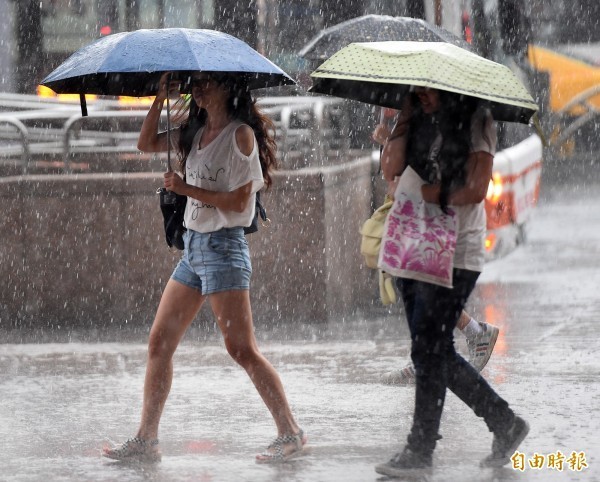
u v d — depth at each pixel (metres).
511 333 24.06
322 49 21.14
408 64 13.82
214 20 31.78
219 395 18.94
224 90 14.56
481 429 16.48
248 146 14.42
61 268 26.06
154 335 14.91
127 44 14.40
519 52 36.25
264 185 15.46
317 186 25.81
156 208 25.97
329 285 26.28
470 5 33.84
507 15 35.66
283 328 25.52
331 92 15.84
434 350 13.95
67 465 14.84
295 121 29.67
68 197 25.97
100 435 16.52
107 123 30.39
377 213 18.17
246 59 14.41
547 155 61.66
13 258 26.08
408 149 14.08
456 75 13.63
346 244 27.72
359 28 21.11
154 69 14.02
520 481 13.84
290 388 19.30
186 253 14.73
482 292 29.69
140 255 26.08
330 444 15.74
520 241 34.44
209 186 14.54
